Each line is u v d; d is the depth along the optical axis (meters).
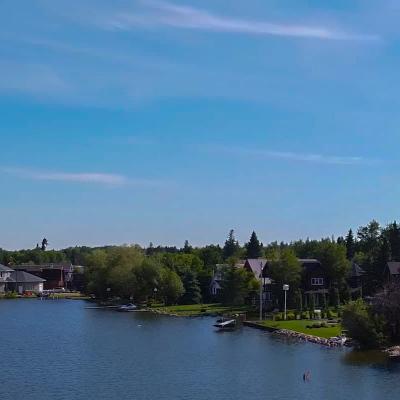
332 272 141.50
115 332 109.38
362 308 90.56
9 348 91.62
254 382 68.50
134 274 169.12
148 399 62.03
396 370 73.31
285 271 134.25
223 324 113.56
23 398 62.53
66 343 96.44
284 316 119.62
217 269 167.62
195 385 67.44
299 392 64.19
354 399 61.47
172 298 160.75
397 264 141.75
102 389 65.94
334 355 83.50
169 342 96.81
